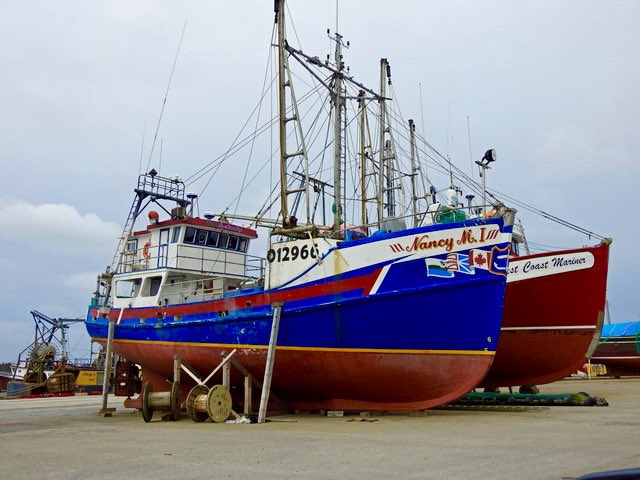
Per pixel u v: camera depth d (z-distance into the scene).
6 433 13.66
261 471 7.26
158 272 20.80
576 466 6.98
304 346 15.45
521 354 19.47
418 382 14.77
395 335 14.52
